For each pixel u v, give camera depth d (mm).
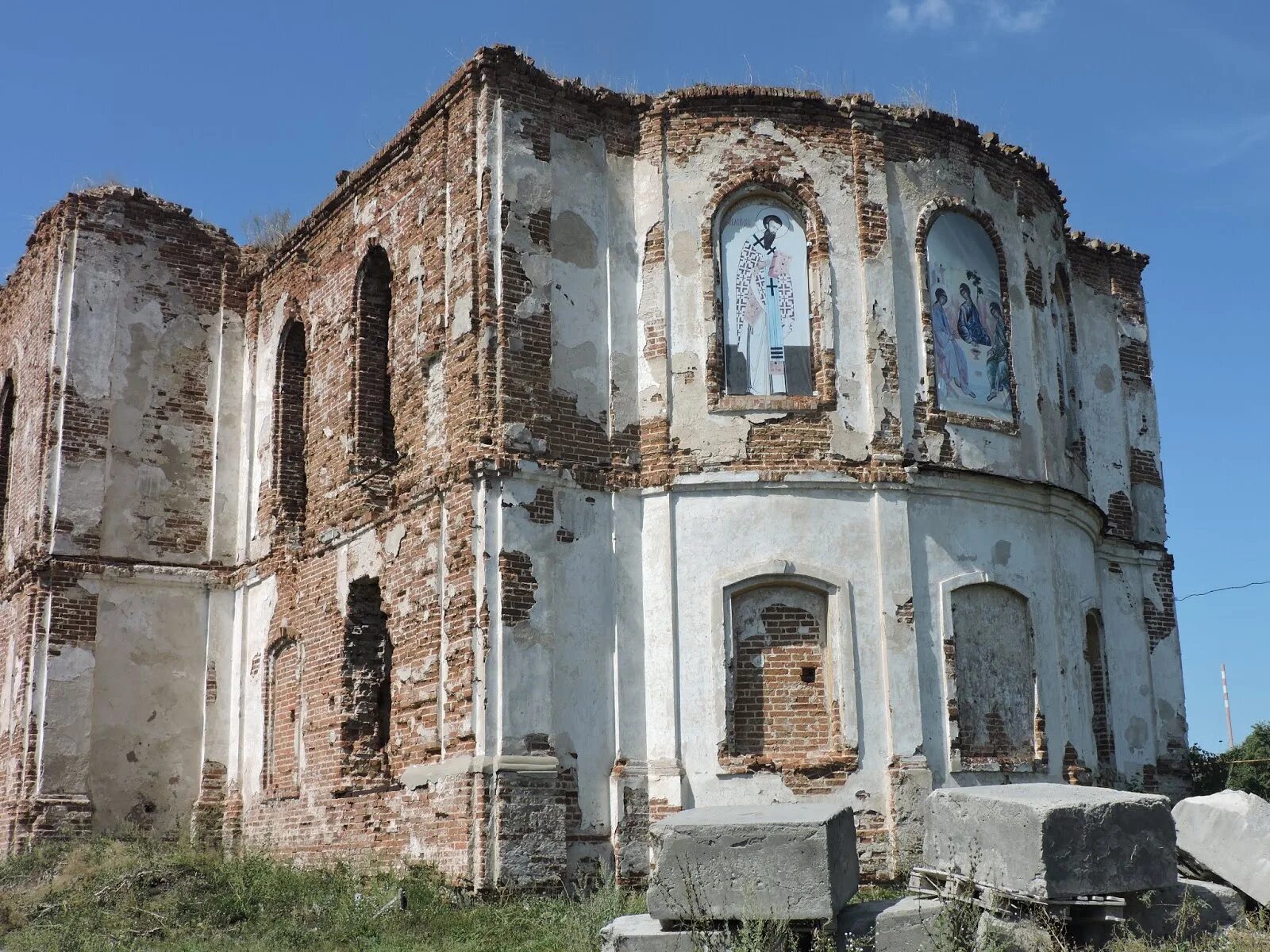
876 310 17047
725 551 16234
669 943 9883
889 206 17516
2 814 20750
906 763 15758
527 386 16156
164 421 22469
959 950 9320
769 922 9688
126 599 21484
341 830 17656
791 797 15578
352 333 19516
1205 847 10945
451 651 15641
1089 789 10414
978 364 17828
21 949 12883
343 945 12641
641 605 16234
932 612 16422
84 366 21969
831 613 16125
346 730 17984
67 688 20766
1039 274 19031
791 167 17328
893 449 16688
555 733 15383
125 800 20844
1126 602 21391
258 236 23641
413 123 18141
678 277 17062
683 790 15594
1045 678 17156
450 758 15375
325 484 19703
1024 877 9586
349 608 18375
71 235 22375
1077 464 19750
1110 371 22359
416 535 16766
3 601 22453
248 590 21844
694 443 16547
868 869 15414
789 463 16453
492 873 14602
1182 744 21469
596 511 16281
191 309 23047
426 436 17031
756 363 16906
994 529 17188
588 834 15375
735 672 16016
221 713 21672
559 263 16750
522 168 16734
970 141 18406
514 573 15492
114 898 14836
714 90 17453
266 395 22234
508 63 16938
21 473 22812
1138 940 9547
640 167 17469
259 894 14578
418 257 17859
